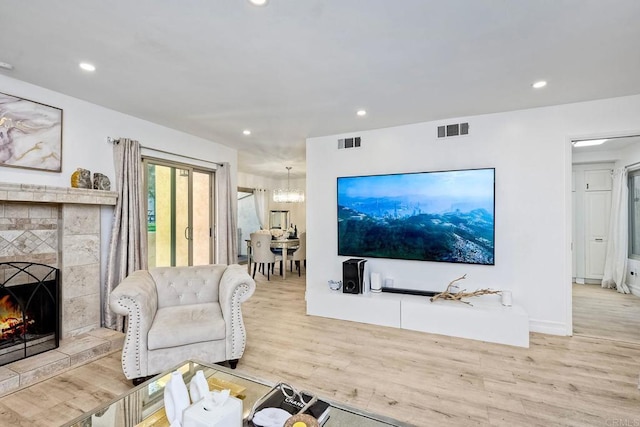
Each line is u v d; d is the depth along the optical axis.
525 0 1.70
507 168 3.46
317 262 4.48
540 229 3.33
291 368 2.56
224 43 2.15
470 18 1.86
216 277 3.04
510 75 2.61
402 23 1.91
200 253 4.88
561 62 2.38
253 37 2.07
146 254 3.74
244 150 5.61
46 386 2.29
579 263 5.79
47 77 2.68
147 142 3.89
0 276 2.63
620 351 2.86
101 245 3.40
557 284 3.26
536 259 3.34
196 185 4.82
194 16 1.85
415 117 3.69
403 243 3.88
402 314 3.47
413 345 3.01
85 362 2.67
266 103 3.28
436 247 3.71
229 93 3.02
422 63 2.42
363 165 4.22
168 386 1.36
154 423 1.43
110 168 3.47
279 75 2.63
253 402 1.56
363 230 4.11
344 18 1.87
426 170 3.84
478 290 3.49
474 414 1.97
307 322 3.68
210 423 1.13
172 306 2.82
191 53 2.29
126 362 2.24
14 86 2.71
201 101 3.23
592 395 2.17
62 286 2.94
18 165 2.72
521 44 2.14
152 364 2.28
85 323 3.11
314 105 3.32
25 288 2.71
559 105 3.26
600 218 5.63
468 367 2.57
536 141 3.35
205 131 4.35
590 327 3.48
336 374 2.46
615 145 5.02
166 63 2.44
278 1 1.71
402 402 2.09
